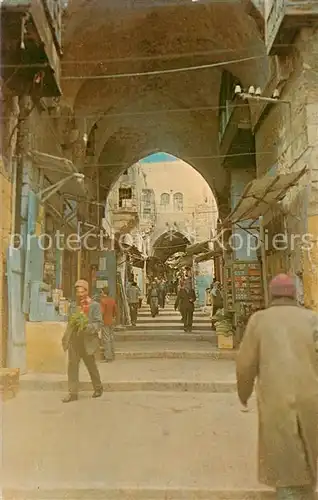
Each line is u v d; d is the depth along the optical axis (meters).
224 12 10.42
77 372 6.46
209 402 6.27
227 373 7.80
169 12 10.67
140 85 14.77
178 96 15.72
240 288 13.17
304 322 3.26
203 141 17.92
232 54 11.80
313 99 7.74
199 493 3.51
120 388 7.02
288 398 3.06
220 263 18.52
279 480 3.03
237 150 13.38
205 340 12.55
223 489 3.52
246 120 12.02
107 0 9.89
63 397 6.46
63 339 6.57
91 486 3.57
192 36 11.70
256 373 3.30
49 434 4.61
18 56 7.06
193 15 10.76
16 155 7.93
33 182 8.75
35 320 8.06
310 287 7.54
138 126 17.72
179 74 14.48
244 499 3.47
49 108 10.00
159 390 7.04
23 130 8.05
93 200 16.42
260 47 10.12
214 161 17.62
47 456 4.03
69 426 4.95
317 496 3.25
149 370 8.16
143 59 12.59
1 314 7.12
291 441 3.02
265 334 3.24
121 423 5.12
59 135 11.45
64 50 10.66
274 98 9.27
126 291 19.69
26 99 8.09
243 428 4.96
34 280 8.37
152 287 20.50
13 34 6.73
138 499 3.49
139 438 4.62
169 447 4.37
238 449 4.30
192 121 17.17
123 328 14.74
